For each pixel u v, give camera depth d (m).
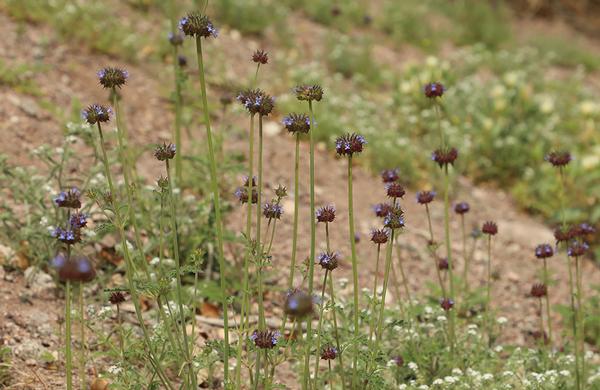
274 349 1.50
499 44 4.35
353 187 2.37
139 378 1.55
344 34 3.71
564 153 1.75
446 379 1.66
